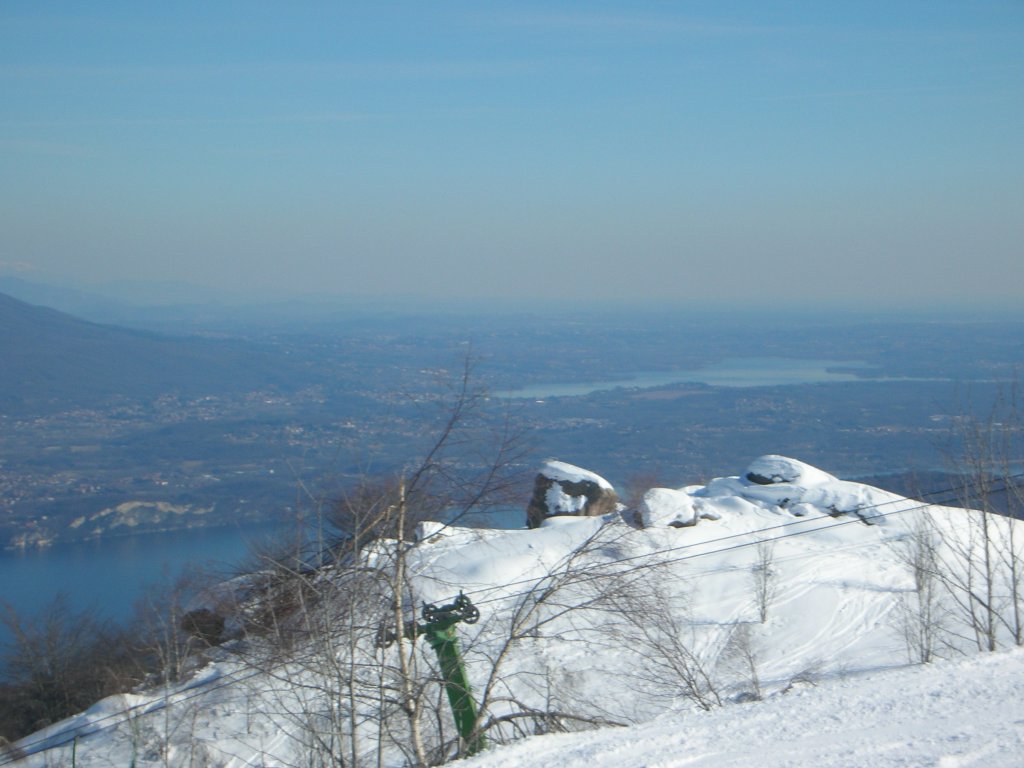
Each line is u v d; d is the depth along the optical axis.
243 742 11.76
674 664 12.91
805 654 16.66
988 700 7.43
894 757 6.11
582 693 12.91
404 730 11.03
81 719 14.26
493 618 13.70
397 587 10.64
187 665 13.61
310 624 10.43
